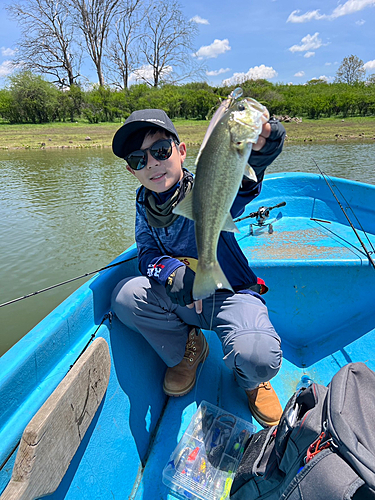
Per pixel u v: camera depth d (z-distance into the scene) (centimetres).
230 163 131
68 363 161
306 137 1958
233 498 140
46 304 479
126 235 699
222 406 207
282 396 219
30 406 138
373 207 384
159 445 186
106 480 154
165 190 178
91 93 3222
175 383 208
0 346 398
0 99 2833
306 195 430
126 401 184
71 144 1994
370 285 253
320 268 250
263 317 174
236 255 185
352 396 108
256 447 142
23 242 666
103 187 1064
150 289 188
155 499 161
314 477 94
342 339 257
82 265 579
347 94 3012
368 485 87
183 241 193
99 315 199
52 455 116
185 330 206
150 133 167
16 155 1677
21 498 100
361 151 1483
